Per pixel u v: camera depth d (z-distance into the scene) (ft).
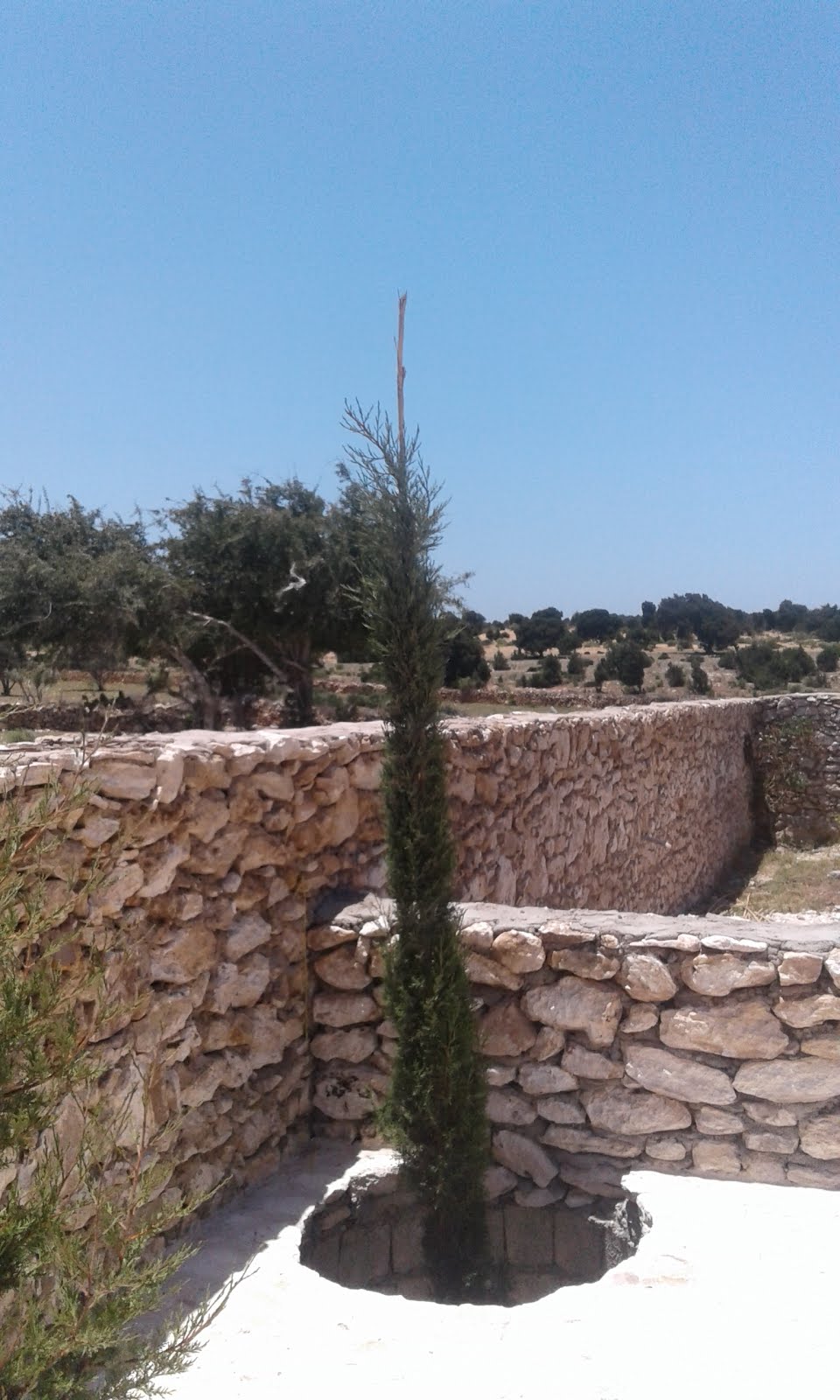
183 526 69.82
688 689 116.67
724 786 52.54
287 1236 13.26
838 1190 13.99
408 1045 13.91
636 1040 14.87
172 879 13.08
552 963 15.19
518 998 15.38
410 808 13.99
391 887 14.14
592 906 30.17
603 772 31.55
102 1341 7.21
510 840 23.50
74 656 62.69
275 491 72.59
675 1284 12.01
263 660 69.26
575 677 131.64
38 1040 7.72
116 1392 7.56
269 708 71.31
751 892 47.70
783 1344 10.90
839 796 60.03
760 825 61.98
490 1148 15.25
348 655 82.17
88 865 11.64
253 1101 14.69
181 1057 13.14
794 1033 14.17
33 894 8.89
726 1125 14.43
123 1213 8.14
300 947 15.98
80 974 9.19
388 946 14.60
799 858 55.26
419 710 14.06
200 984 13.56
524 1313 11.62
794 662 130.00
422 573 14.25
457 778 20.42
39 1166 8.23
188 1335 8.11
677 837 41.78
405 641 14.07
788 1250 12.64
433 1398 10.11
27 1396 6.99
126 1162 11.22
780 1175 14.24
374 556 14.26
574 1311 11.64
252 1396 10.11
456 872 20.10
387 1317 11.56
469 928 15.47
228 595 67.26
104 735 11.11
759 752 61.98
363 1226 15.28
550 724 26.71
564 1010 15.11
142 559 65.57
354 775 17.53
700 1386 10.26
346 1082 16.14
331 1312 11.62
